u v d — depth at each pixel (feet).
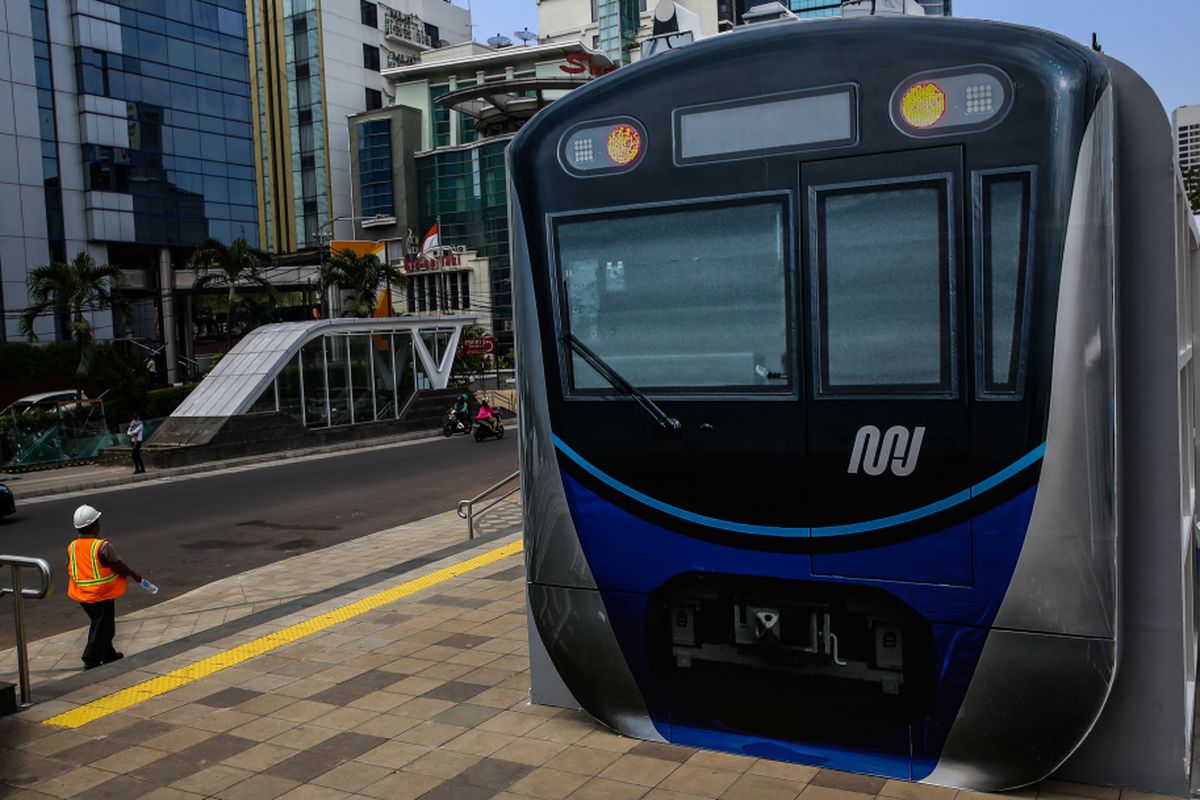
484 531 40.75
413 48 273.54
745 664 14.26
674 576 14.58
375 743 16.65
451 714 17.71
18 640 19.95
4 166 135.64
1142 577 12.93
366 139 249.75
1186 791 12.82
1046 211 12.02
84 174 145.69
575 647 15.66
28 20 138.92
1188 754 12.82
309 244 248.52
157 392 109.81
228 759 16.43
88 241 146.51
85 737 17.84
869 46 13.07
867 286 13.08
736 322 13.98
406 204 250.78
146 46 153.58
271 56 250.16
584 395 15.12
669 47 15.84
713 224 14.11
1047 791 13.15
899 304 12.89
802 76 13.46
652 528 14.70
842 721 13.80
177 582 36.22
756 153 13.78
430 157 251.60
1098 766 13.26
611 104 14.80
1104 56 12.99
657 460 14.56
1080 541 12.03
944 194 12.60
